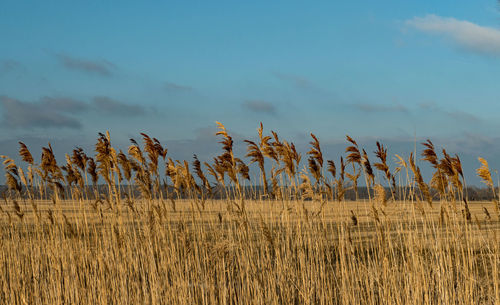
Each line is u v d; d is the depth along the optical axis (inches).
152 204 366.9
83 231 398.9
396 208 317.4
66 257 393.7
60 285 388.5
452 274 305.3
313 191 347.6
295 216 364.5
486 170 283.7
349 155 321.1
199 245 381.1
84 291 377.4
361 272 337.7
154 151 378.3
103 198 385.7
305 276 361.7
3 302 412.5
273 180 359.3
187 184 376.8
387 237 330.6
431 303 307.7
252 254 352.2
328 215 343.3
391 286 320.5
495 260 294.4
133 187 386.0
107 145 376.2
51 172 405.1
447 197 307.1
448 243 308.7
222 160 351.6
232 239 346.6
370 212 321.1
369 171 316.5
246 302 335.3
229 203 362.9
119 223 380.5
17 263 436.5
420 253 308.5
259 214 345.7
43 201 424.8
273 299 342.6
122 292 365.7
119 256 394.0
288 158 349.7
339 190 331.6
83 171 397.7
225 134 350.3
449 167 296.8
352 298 328.2
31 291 401.4
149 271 379.2
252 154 348.5
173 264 363.3
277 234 358.9
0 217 478.9
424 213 314.5
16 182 435.2
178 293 350.6
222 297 347.6
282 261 363.6
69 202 409.1
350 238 334.3
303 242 368.8
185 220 375.9
